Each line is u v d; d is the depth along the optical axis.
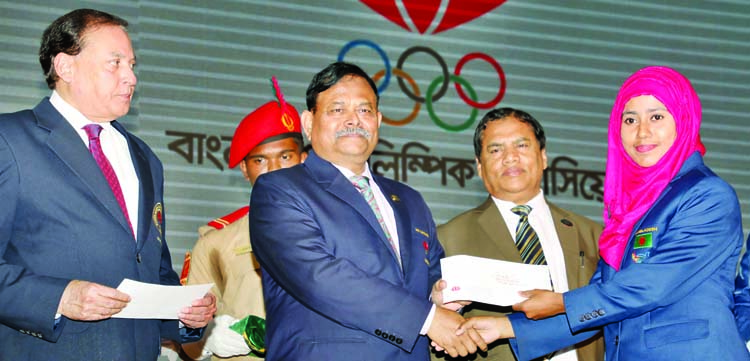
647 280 3.70
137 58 6.59
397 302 3.55
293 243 3.60
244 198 6.61
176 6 6.75
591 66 7.54
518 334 3.93
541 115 7.35
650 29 7.73
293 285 3.59
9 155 3.31
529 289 3.83
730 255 3.74
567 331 3.91
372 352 3.55
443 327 3.63
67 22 3.53
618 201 4.00
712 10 7.89
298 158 4.98
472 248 4.46
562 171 7.25
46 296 3.16
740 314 3.84
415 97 7.11
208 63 6.73
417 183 6.95
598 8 7.66
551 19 7.55
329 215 3.68
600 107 7.48
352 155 3.83
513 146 4.59
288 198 3.70
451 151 7.09
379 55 7.12
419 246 3.83
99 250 3.35
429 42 7.25
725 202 3.75
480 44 7.36
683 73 7.68
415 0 7.30
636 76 3.93
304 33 7.00
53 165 3.37
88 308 3.14
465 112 7.20
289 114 5.00
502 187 4.56
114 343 3.37
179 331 3.75
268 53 6.88
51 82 3.54
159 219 3.63
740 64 7.82
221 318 4.44
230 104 6.72
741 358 3.59
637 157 3.89
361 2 7.17
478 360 4.30
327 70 3.92
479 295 3.79
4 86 6.22
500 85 7.33
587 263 4.50
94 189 3.40
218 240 4.71
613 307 3.72
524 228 4.49
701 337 3.60
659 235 3.76
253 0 6.93
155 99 6.56
